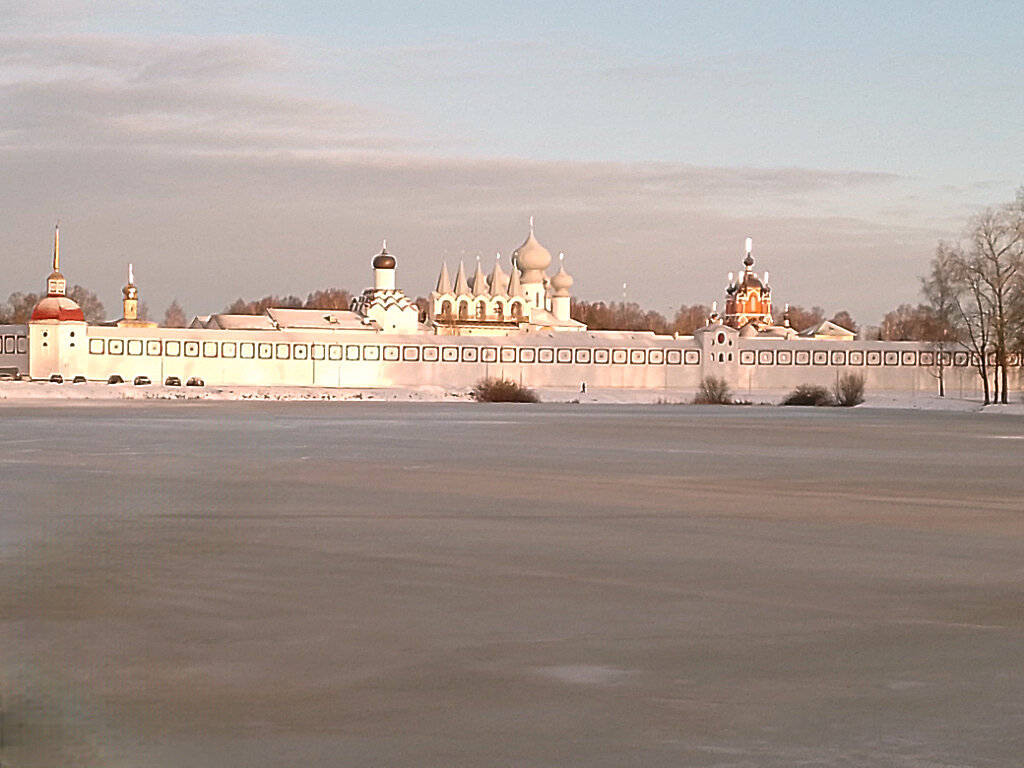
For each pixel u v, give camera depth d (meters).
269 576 17.09
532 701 10.77
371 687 11.23
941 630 13.80
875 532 22.38
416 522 23.16
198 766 9.07
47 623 13.95
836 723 10.13
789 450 46.88
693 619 14.34
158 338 146.88
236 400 114.19
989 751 9.41
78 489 28.73
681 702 10.76
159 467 35.12
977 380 161.75
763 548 20.19
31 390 121.12
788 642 13.16
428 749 9.45
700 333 163.38
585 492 29.28
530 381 157.00
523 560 18.67
